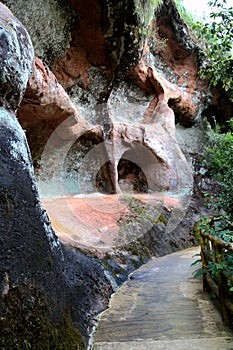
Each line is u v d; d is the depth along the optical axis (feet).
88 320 8.37
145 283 13.20
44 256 6.65
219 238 9.02
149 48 31.50
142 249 18.98
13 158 6.55
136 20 20.34
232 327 8.14
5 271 5.17
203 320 8.73
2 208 5.64
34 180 7.31
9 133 6.72
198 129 38.96
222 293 8.45
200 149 37.58
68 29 19.72
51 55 19.98
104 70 23.75
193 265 13.98
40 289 6.01
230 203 12.84
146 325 8.54
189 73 35.35
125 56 22.86
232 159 13.60
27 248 5.99
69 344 6.30
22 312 5.23
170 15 30.30
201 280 13.12
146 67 30.58
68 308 7.34
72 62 21.83
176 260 18.42
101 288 10.82
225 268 8.25
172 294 11.38
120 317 9.20
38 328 5.44
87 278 10.41
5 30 7.27
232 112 38.96
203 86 36.04
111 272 13.47
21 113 16.71
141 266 17.01
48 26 18.03
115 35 20.77
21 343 4.95
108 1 18.44
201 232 11.96
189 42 32.37
